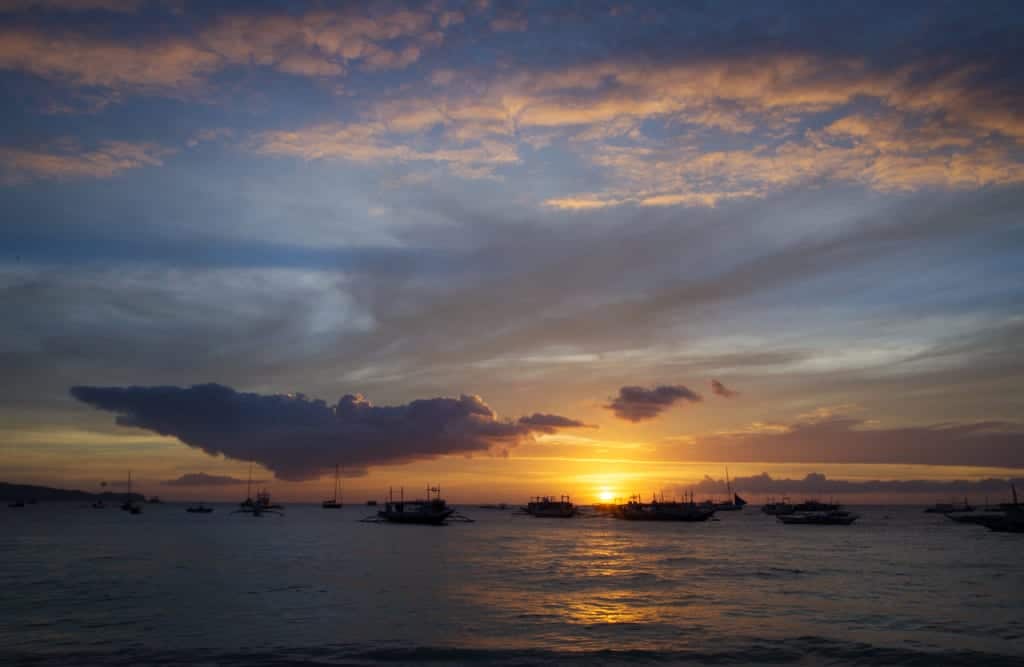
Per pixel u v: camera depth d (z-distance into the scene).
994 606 56.72
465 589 66.62
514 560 96.81
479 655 40.62
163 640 44.22
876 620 50.72
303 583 71.06
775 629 47.44
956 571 81.94
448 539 145.50
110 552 110.12
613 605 57.34
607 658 40.00
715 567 87.38
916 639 44.47
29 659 39.88
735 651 41.50
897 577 76.50
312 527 199.25
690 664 38.97
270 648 42.09
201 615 52.59
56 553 108.31
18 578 75.81
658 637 45.12
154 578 75.56
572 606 56.81
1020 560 96.62
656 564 91.25
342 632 46.44
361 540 140.75
